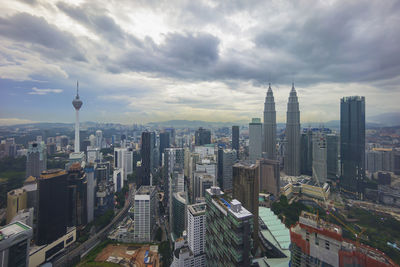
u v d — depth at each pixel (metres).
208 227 135.62
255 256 182.12
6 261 110.81
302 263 90.88
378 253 74.88
